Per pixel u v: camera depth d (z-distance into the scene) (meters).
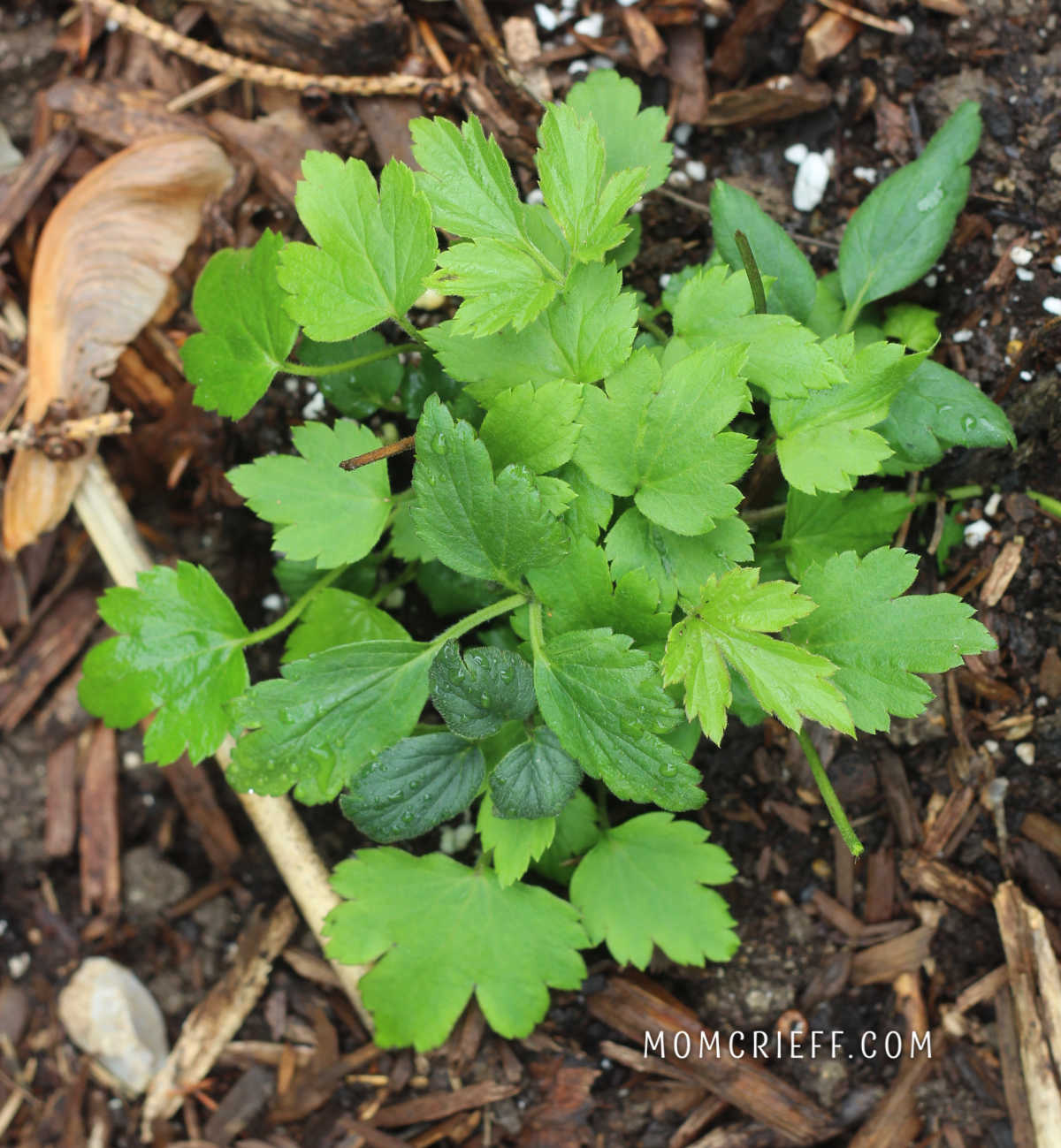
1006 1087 0.21
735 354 0.19
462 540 0.19
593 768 0.19
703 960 0.20
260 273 0.20
